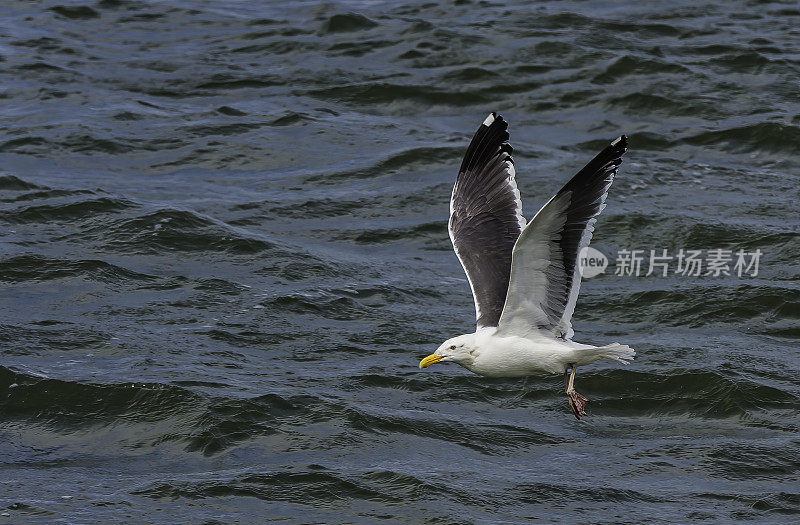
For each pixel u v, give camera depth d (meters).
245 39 28.83
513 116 24.86
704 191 21.52
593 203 10.69
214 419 13.43
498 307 11.55
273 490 12.08
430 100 25.45
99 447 13.23
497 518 11.68
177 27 29.77
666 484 12.55
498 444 13.38
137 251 18.23
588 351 11.00
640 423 14.16
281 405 13.80
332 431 13.35
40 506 11.70
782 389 14.62
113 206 19.45
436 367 15.20
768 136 23.56
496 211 12.11
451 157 22.56
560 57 27.20
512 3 31.23
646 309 17.17
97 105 24.56
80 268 17.41
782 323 16.73
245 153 22.64
